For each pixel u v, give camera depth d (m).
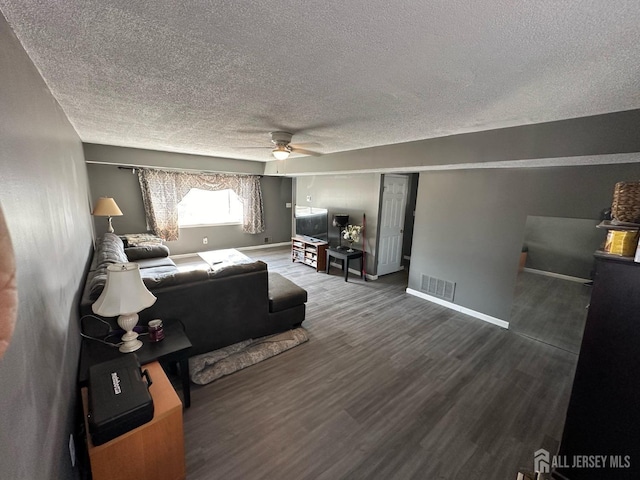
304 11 0.93
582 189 2.80
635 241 1.28
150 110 2.18
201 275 2.53
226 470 1.64
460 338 3.19
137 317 1.89
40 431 0.90
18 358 0.77
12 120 0.93
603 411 1.37
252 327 2.91
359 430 1.94
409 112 2.02
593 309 1.36
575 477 1.47
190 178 5.94
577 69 1.28
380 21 0.97
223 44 1.17
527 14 0.90
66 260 1.62
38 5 0.89
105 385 1.39
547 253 3.08
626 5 0.83
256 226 7.02
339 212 5.70
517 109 1.86
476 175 3.59
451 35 1.04
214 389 2.29
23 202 0.94
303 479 1.60
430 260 4.21
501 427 1.99
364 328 3.38
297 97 1.79
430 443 1.85
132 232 5.45
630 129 1.78
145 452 1.37
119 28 1.05
